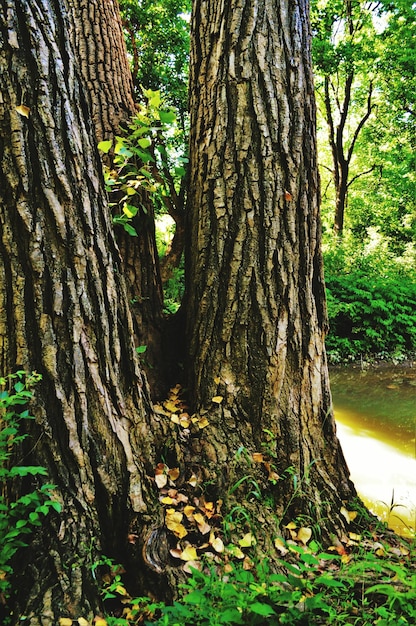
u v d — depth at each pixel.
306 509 2.27
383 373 7.20
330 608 1.49
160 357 2.79
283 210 2.42
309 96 2.54
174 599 1.65
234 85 2.42
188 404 2.57
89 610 1.55
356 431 4.64
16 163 1.68
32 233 1.72
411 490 3.42
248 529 2.05
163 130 2.85
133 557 1.76
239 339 2.42
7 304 1.72
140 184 2.76
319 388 2.50
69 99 1.83
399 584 1.80
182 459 2.20
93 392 1.86
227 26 2.45
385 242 16.86
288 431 2.36
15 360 1.72
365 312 8.39
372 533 2.37
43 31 1.75
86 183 1.89
